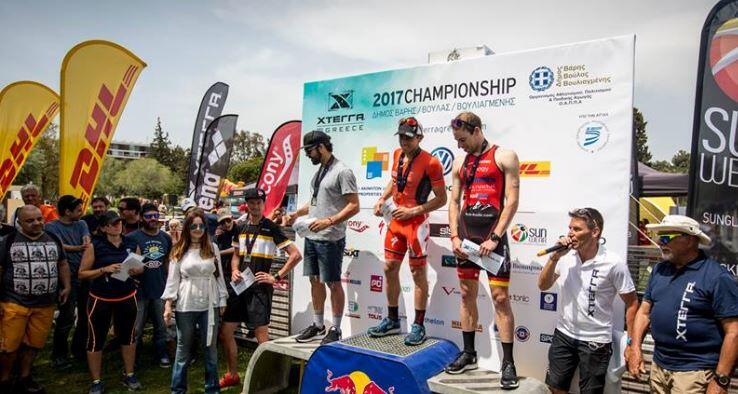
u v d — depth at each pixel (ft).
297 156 22.22
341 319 14.99
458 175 11.99
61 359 17.25
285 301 18.39
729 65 11.71
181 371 13.44
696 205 11.96
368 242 15.43
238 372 16.92
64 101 20.61
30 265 14.02
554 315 12.13
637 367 9.46
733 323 8.21
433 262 14.01
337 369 12.10
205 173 24.68
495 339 12.90
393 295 13.47
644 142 94.07
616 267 10.03
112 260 14.88
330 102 16.44
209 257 13.71
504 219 10.85
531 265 12.48
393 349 12.07
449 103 13.96
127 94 22.07
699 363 8.54
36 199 20.27
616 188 11.45
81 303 17.47
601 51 11.70
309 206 15.60
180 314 13.41
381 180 15.20
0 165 27.50
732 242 11.76
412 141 12.33
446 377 11.21
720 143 11.82
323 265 13.70
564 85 12.16
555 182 12.23
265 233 14.75
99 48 21.44
